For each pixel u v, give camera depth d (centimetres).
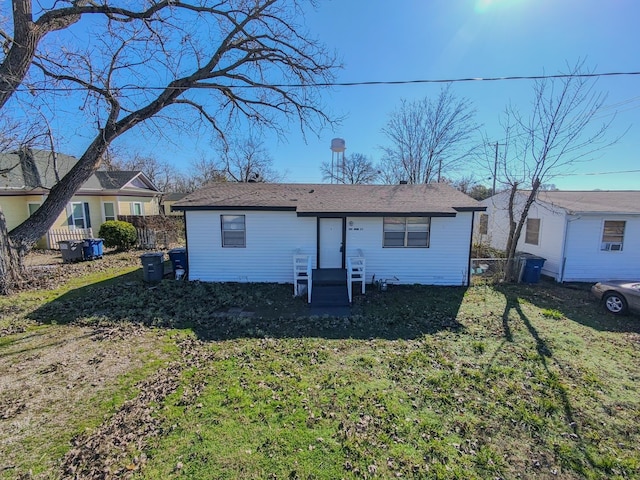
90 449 320
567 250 1102
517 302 859
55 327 639
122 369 480
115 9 924
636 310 730
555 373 484
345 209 962
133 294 869
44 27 876
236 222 1016
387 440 338
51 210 998
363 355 536
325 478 291
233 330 641
